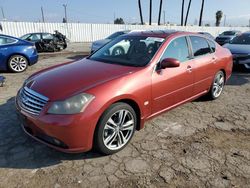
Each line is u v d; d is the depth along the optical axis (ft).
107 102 9.83
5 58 27.32
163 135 12.74
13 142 11.74
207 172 9.84
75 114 9.26
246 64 27.22
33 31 79.20
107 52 14.30
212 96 17.88
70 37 87.51
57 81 10.60
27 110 10.08
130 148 11.44
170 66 11.94
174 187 9.00
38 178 9.34
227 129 13.69
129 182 9.20
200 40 15.99
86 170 9.83
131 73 11.17
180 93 13.91
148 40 13.70
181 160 10.59
